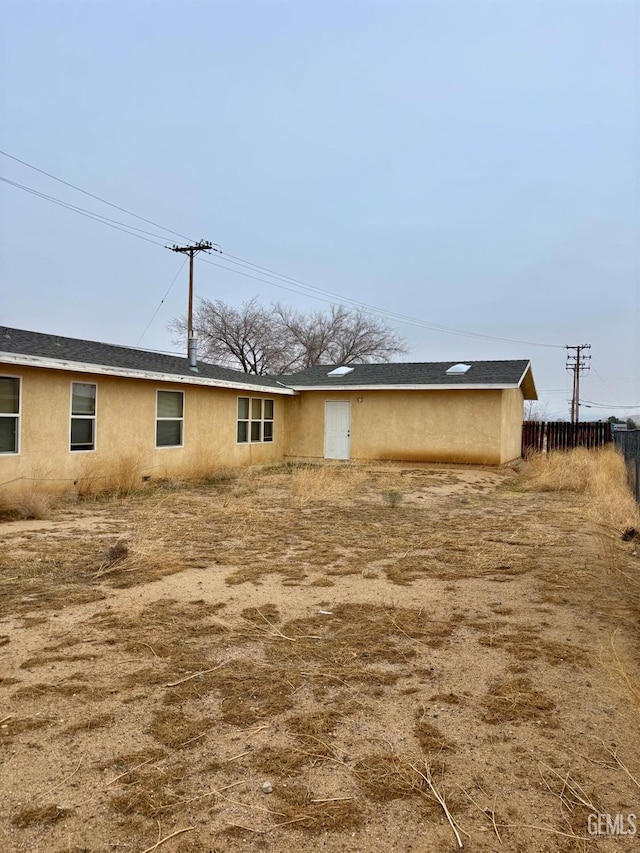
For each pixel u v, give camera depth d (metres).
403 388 18.47
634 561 6.80
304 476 13.66
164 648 4.14
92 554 6.77
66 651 4.06
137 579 5.78
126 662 3.90
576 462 16.42
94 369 11.30
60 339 13.64
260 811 2.47
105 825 2.36
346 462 19.19
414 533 8.33
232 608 5.00
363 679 3.72
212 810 2.47
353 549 7.28
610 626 4.69
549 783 2.68
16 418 10.27
